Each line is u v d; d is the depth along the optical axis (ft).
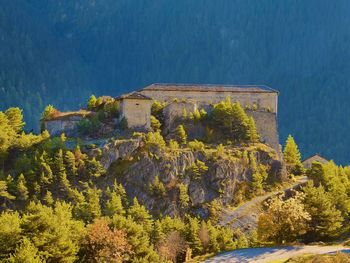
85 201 515.09
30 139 605.73
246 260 353.31
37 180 545.85
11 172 557.74
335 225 413.59
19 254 291.99
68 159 566.36
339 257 310.86
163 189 587.68
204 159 633.20
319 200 416.26
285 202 414.82
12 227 318.24
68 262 320.29
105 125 655.76
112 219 410.93
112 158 598.34
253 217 584.81
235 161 643.04
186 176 611.06
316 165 633.20
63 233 325.83
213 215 586.86
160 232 449.89
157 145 615.98
